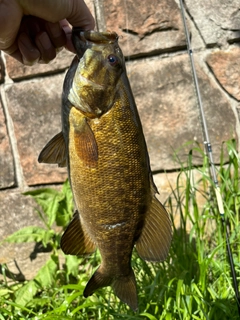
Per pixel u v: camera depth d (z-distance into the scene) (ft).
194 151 2.51
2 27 1.59
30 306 2.48
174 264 2.31
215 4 2.40
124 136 1.44
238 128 2.46
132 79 2.51
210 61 2.44
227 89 2.44
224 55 2.42
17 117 2.64
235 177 2.39
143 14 2.45
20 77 2.60
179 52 2.47
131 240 1.55
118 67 1.43
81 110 1.42
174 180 2.55
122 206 1.49
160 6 2.43
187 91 2.48
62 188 2.65
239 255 2.24
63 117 1.49
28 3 1.56
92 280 1.61
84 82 1.40
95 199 1.48
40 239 2.62
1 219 2.72
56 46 1.75
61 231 2.68
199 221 2.48
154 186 1.54
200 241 2.34
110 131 1.43
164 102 2.50
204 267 2.13
